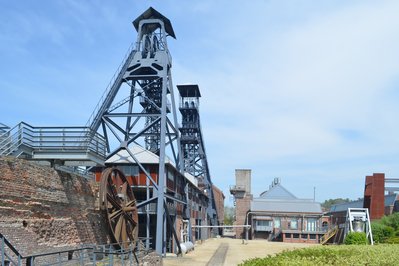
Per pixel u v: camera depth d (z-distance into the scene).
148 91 43.66
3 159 17.84
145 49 41.00
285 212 93.00
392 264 14.59
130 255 23.92
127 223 32.16
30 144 22.97
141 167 37.00
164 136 37.44
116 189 31.20
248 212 95.00
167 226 45.91
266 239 91.75
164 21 42.38
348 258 16.53
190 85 66.25
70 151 23.23
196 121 68.12
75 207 24.11
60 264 16.81
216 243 70.62
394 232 53.44
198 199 70.25
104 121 38.22
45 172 21.08
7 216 17.80
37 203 20.12
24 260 17.86
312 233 81.69
